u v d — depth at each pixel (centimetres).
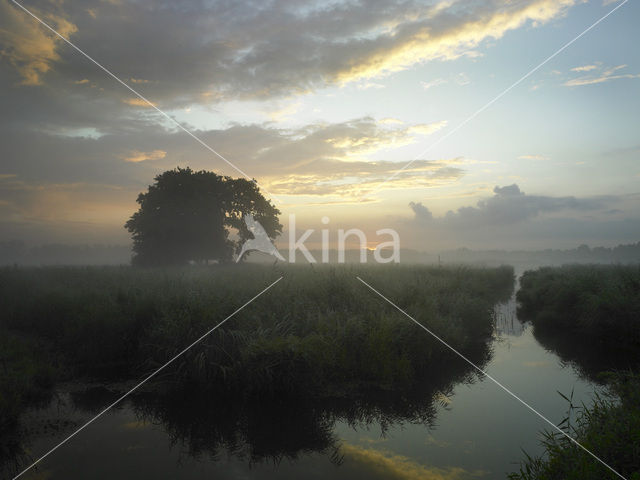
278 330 856
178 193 3703
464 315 1223
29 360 802
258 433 602
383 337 823
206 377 765
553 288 1695
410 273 1844
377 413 673
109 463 504
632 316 1085
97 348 881
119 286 1272
